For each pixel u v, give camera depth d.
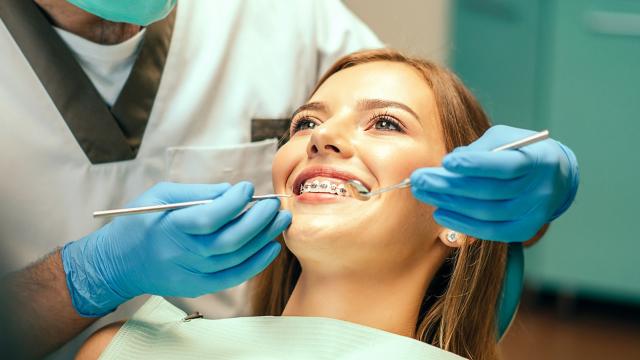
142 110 1.47
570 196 1.29
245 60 1.61
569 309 3.18
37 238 1.38
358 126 1.28
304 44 1.67
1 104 1.35
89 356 1.29
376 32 2.95
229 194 1.15
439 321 1.35
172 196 1.21
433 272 1.32
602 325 3.12
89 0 1.22
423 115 1.29
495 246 1.35
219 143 1.56
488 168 1.06
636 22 2.78
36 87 1.37
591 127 2.92
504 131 1.21
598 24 2.82
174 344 1.25
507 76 2.93
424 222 1.26
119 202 1.46
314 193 1.22
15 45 1.36
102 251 1.24
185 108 1.51
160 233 1.18
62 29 1.37
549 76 2.92
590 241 3.02
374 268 1.24
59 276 1.26
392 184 1.21
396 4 2.91
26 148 1.36
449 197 1.12
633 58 2.81
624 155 2.90
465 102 1.40
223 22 1.58
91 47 1.38
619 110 2.87
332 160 1.23
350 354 1.17
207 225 1.13
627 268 3.00
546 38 2.91
